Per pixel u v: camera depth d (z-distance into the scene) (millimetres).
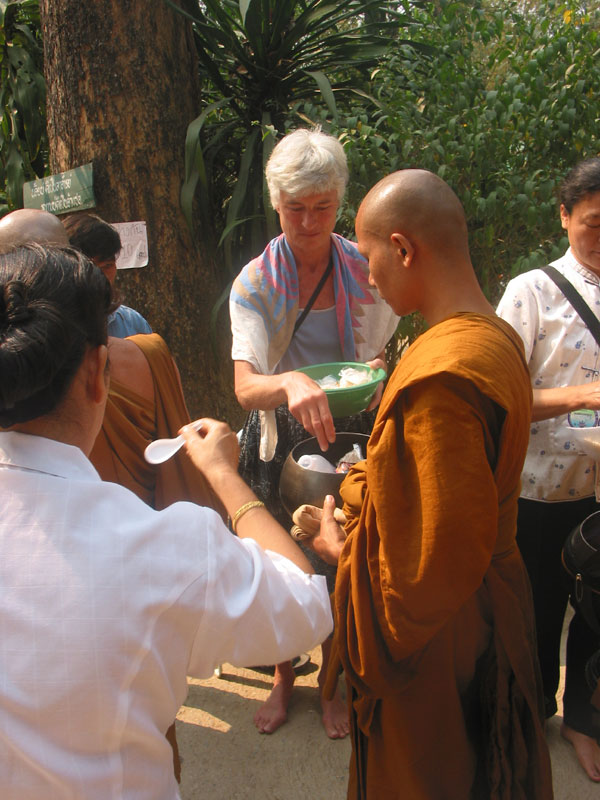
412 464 1104
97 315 835
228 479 1119
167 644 812
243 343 2066
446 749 1304
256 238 3961
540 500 2025
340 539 1473
